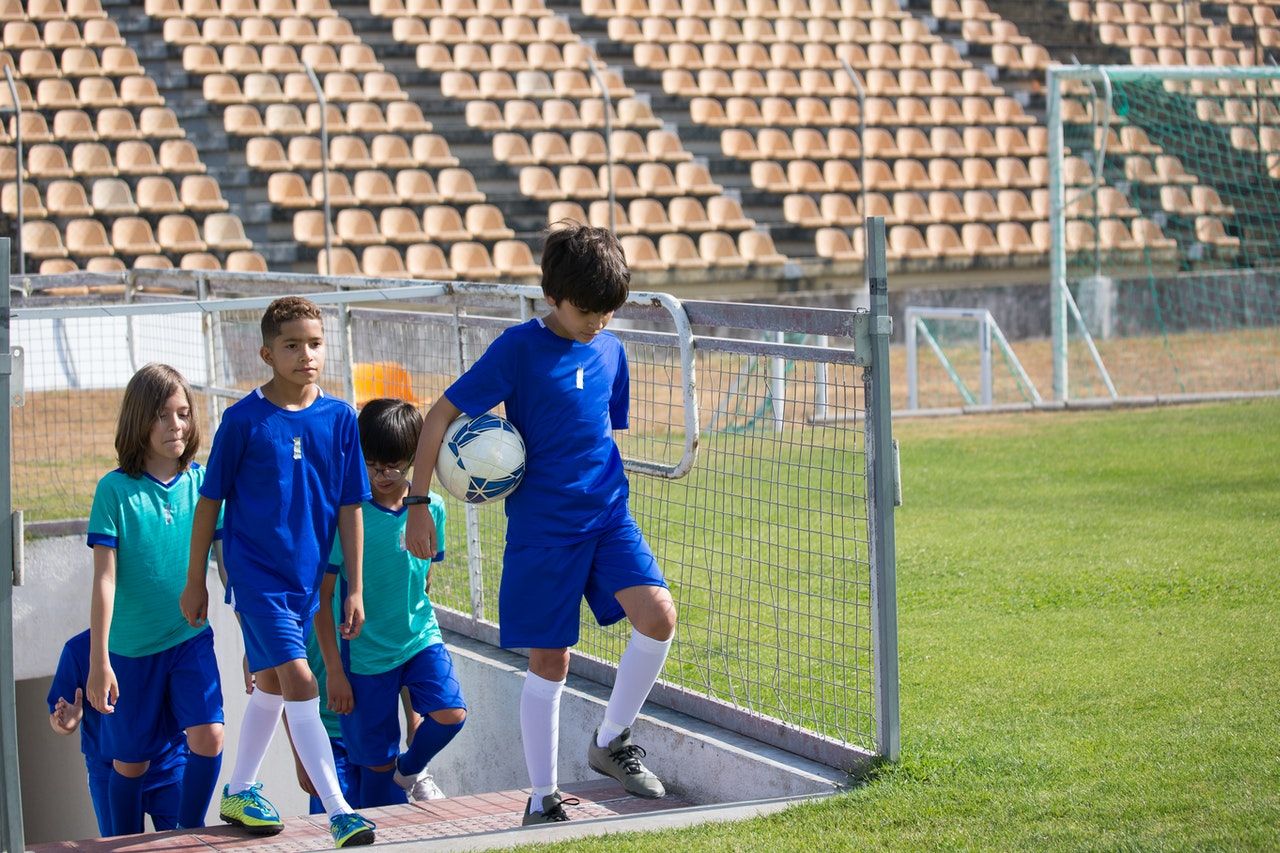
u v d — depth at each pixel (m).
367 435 5.64
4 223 17.28
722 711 5.34
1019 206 22.98
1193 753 4.60
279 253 18.17
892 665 4.64
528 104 21.80
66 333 10.89
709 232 20.94
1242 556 7.81
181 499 5.51
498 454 4.49
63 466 10.05
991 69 25.48
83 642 5.83
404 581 5.88
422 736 5.98
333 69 21.02
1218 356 18.30
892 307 19.97
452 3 23.44
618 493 4.70
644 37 24.33
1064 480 10.79
